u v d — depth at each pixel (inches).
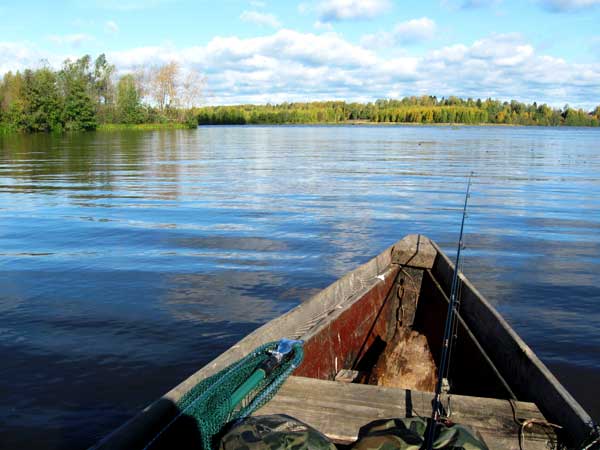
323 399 120.9
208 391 105.3
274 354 123.8
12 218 472.4
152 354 202.8
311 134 3061.0
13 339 214.8
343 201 586.2
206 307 252.8
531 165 1090.7
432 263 238.7
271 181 778.8
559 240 402.6
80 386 178.9
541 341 221.6
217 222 457.1
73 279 293.3
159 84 3496.6
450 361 189.9
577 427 105.6
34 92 2461.9
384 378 175.2
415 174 892.0
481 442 92.1
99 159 1173.7
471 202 588.7
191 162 1118.4
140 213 499.8
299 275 304.8
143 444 95.6
